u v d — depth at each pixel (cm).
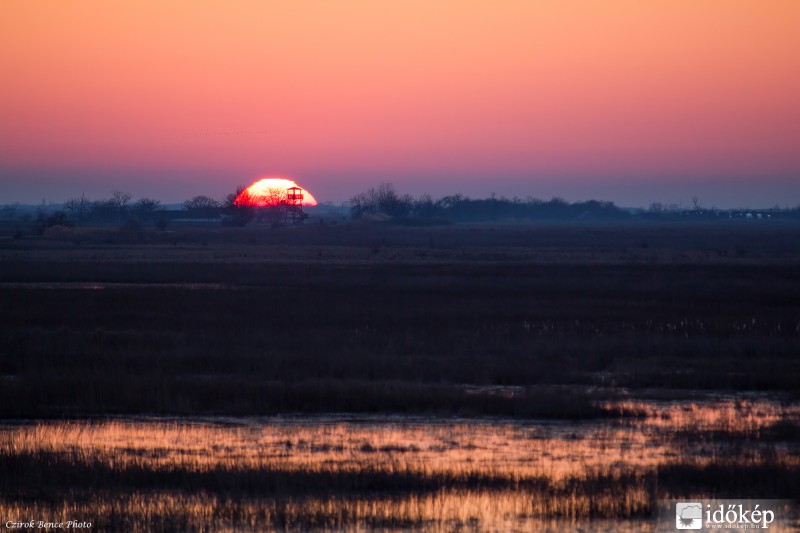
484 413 8388
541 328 14900
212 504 5225
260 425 7844
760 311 17525
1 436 7250
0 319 16050
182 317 16438
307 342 13112
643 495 5403
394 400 8619
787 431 7419
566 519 5091
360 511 5125
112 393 8900
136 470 5903
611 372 10969
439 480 5762
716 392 9675
